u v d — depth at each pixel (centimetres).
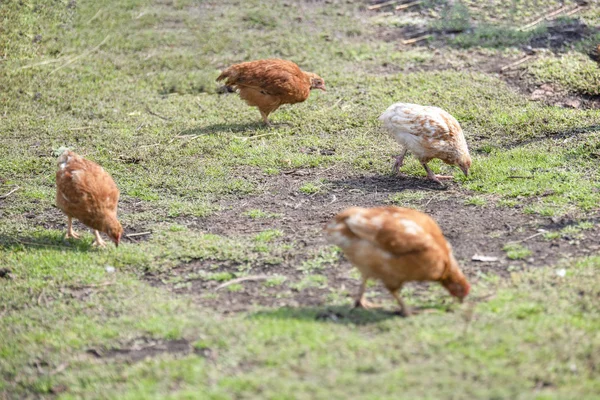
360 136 2067
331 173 1859
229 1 3034
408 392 915
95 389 1013
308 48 2655
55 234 1566
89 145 2059
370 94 2305
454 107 2169
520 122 2052
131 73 2527
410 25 2816
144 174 1877
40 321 1225
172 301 1250
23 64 2550
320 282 1291
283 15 2909
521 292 1176
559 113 2086
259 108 2127
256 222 1600
